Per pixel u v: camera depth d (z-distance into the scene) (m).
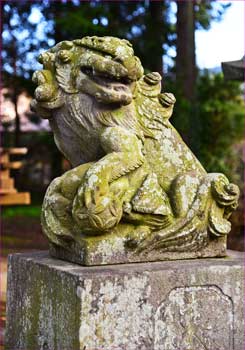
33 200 13.48
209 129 8.23
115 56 2.41
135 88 2.57
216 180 2.51
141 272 2.22
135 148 2.41
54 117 2.60
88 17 9.61
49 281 2.33
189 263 2.40
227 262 2.46
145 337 2.22
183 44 8.34
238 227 7.27
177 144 2.62
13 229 9.31
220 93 9.04
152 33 10.78
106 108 2.46
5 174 9.32
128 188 2.37
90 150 2.52
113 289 2.16
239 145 9.16
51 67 2.58
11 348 2.64
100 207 2.24
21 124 14.70
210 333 2.35
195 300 2.33
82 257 2.30
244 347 2.42
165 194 2.48
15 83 12.20
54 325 2.28
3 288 4.97
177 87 7.90
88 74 2.45
